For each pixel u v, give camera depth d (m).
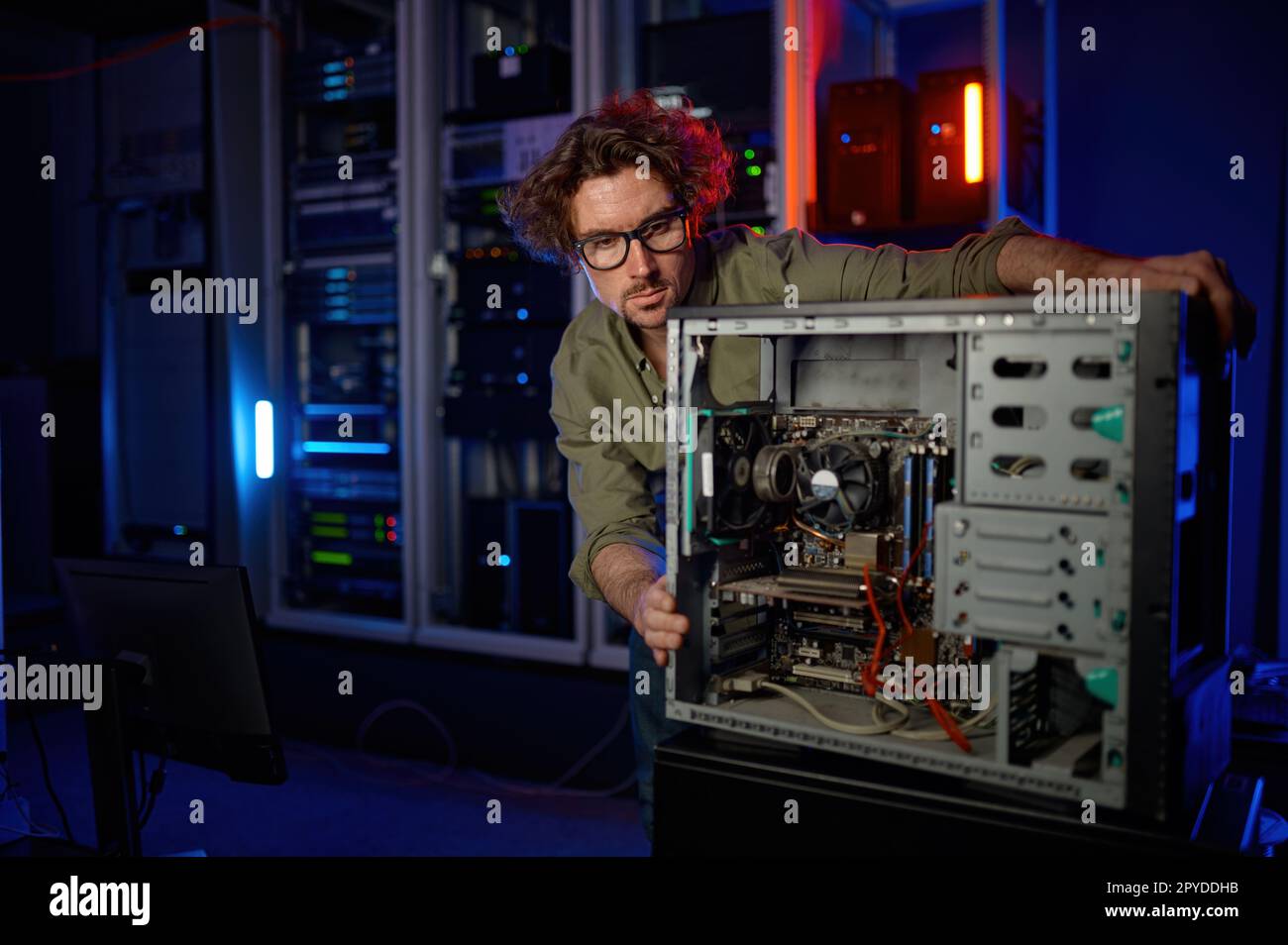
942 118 2.76
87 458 4.32
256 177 3.83
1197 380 1.04
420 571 3.51
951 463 1.16
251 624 1.57
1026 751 1.06
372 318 3.60
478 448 3.72
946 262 1.30
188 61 3.74
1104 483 0.95
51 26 4.61
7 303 4.70
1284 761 1.44
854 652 1.26
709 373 1.32
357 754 3.52
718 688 1.24
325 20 3.95
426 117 3.43
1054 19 3.37
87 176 4.79
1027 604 0.99
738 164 2.92
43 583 4.12
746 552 1.30
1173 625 0.95
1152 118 3.26
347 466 3.72
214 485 3.80
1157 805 0.95
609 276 1.40
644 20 3.27
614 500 1.51
